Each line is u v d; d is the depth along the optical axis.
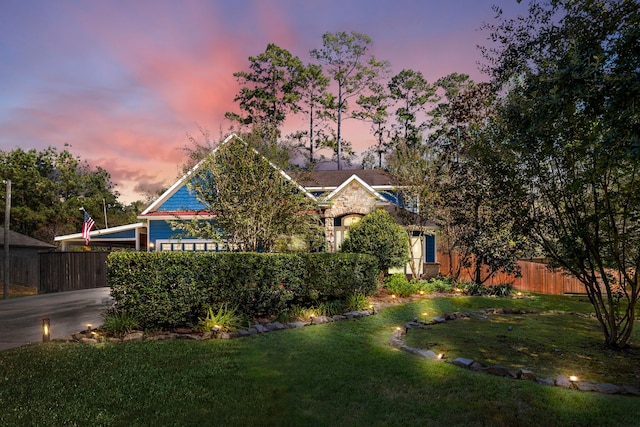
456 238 16.45
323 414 4.10
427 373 5.39
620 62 4.47
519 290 17.80
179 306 8.03
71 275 21.64
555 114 5.77
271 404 4.36
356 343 7.20
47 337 7.62
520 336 8.27
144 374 5.40
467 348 7.24
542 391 4.75
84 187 55.81
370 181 24.84
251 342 7.19
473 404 4.34
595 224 7.09
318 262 10.71
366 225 15.52
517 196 7.64
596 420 3.97
